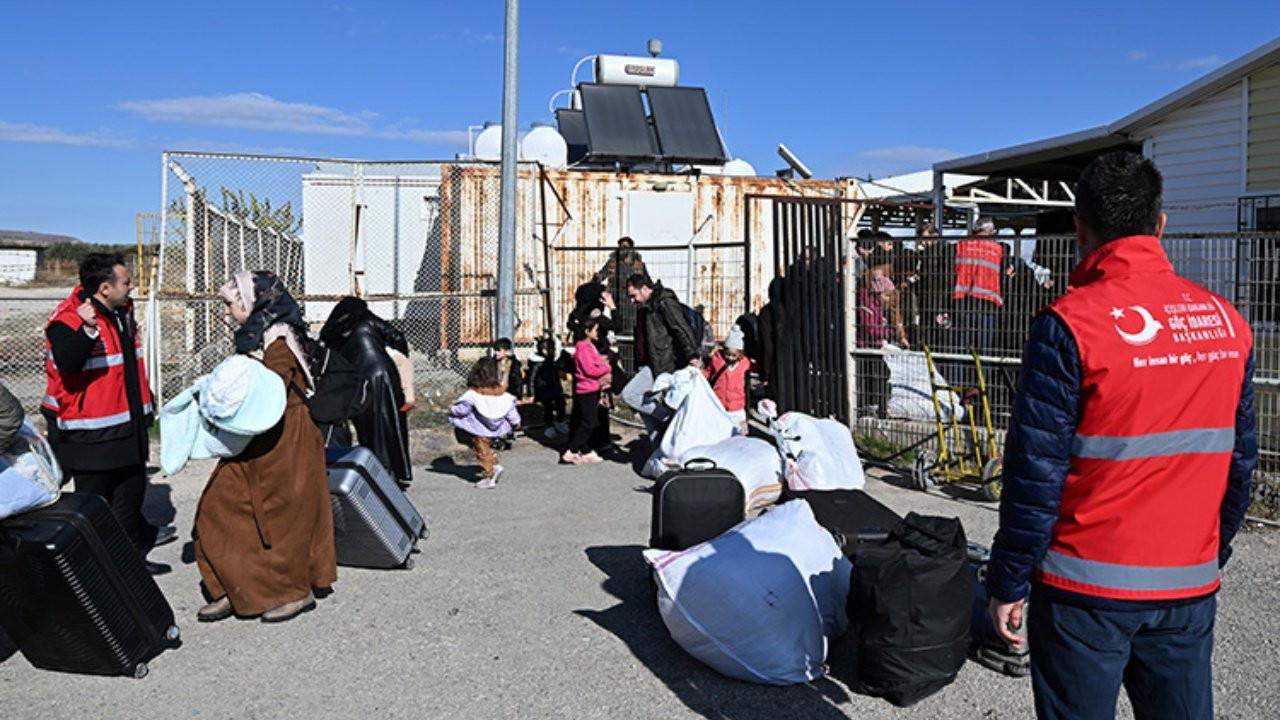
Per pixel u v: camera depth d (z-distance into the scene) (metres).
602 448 9.30
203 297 10.18
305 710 3.96
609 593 5.33
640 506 7.22
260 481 4.81
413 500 7.39
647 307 8.75
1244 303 7.41
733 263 15.02
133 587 4.30
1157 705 2.59
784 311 8.56
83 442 5.46
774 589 4.21
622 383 10.12
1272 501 6.86
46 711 3.95
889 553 3.96
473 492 7.66
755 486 6.44
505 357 9.95
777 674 4.17
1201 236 6.93
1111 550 2.46
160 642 4.44
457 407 7.68
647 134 15.45
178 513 7.02
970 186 15.70
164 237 10.65
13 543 3.96
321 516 5.13
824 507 5.48
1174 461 2.46
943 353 8.56
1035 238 7.96
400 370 7.01
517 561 5.88
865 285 8.95
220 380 4.52
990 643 4.37
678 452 7.46
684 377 7.87
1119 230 2.59
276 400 4.66
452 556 5.98
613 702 4.04
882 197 17.92
